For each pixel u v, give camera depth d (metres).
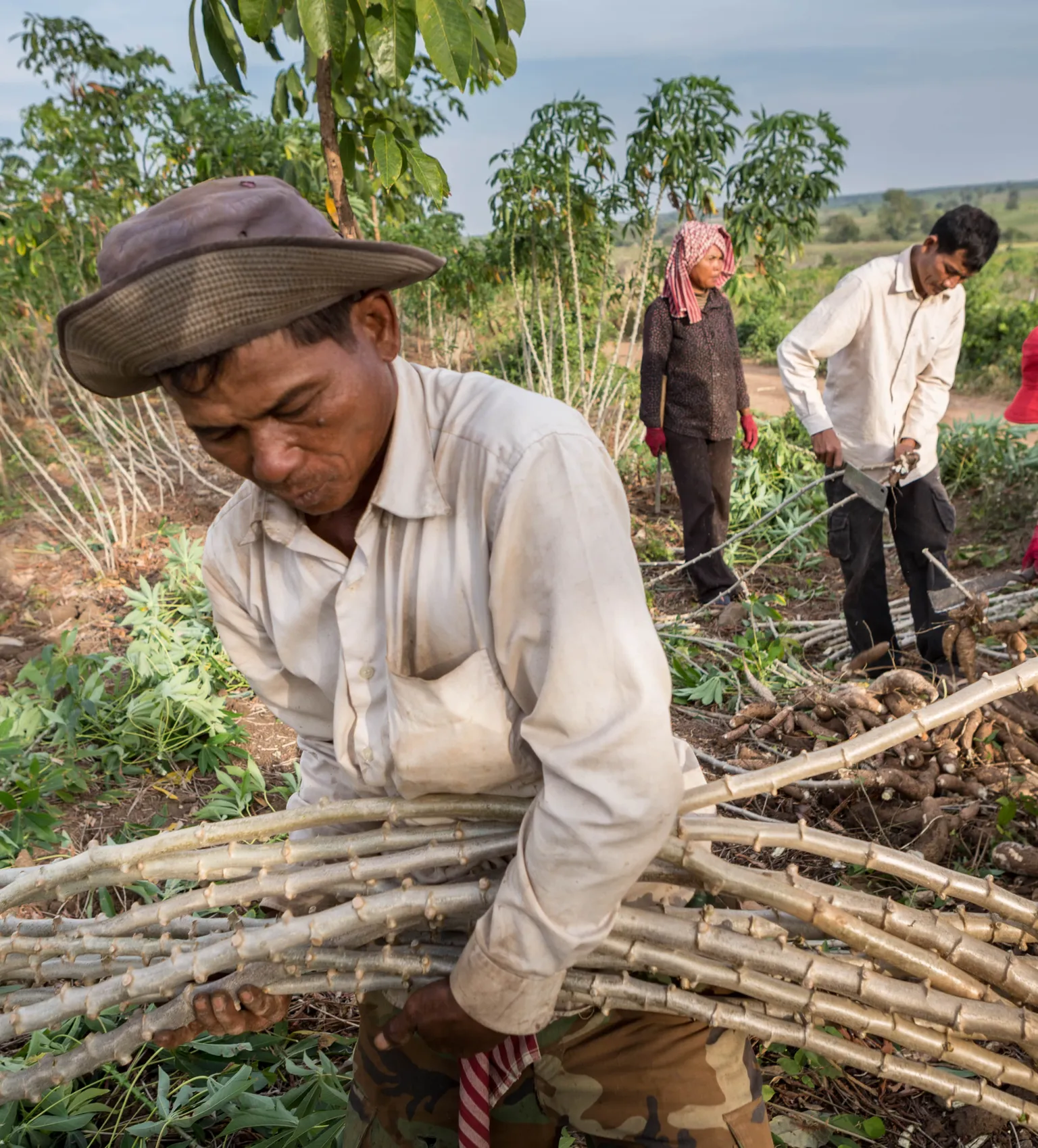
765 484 6.66
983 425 7.33
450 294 7.77
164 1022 1.39
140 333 0.90
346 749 1.24
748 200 7.57
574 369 7.90
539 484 1.02
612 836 1.01
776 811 3.05
